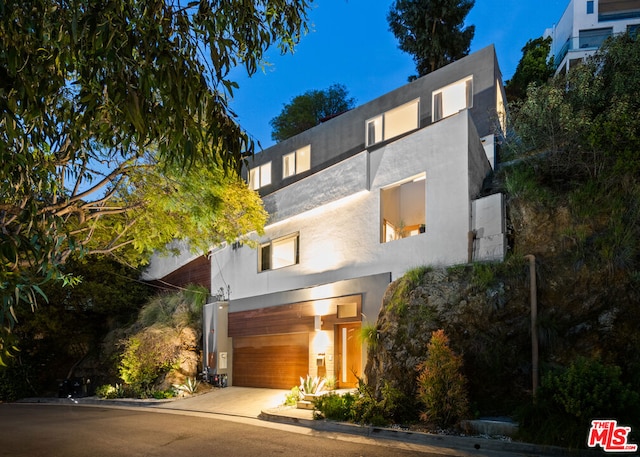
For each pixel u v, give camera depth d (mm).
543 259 11930
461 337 11383
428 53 30719
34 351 25703
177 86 4117
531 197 13141
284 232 19781
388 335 12336
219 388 20203
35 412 16938
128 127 4367
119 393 19984
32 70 4238
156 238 15766
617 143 12594
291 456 8656
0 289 3725
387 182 15797
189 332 22109
